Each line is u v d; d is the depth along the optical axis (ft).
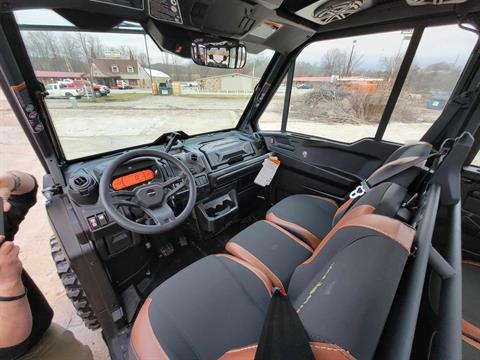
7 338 2.00
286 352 1.22
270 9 4.02
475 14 3.72
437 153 3.09
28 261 5.58
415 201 2.68
